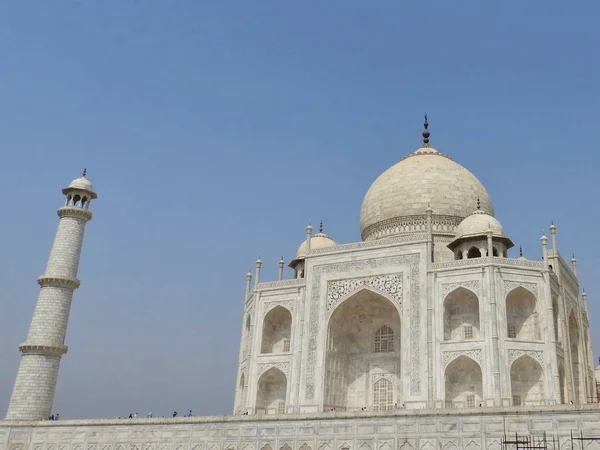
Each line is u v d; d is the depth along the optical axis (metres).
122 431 80.38
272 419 73.06
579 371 95.56
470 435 63.44
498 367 79.38
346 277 95.00
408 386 84.19
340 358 95.19
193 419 77.00
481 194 115.19
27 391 88.81
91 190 102.75
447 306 89.00
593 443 58.12
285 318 102.56
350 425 69.25
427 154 121.69
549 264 92.56
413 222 110.75
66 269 96.19
